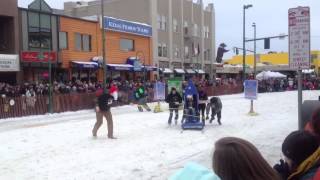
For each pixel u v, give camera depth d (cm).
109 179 900
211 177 233
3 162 1104
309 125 358
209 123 1895
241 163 229
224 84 4753
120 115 2328
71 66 3509
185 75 5069
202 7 5753
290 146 288
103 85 3002
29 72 3184
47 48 3319
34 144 1375
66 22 3512
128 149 1247
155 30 4756
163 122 1952
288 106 2842
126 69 4047
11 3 3019
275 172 234
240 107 2788
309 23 660
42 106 2530
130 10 4853
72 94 2736
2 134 1634
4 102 2294
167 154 1158
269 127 1712
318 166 284
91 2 5106
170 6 5066
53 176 942
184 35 5350
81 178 916
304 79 5922
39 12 3253
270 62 8531
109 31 4016
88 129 1728
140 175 923
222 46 5709
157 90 2545
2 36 3050
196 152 1180
